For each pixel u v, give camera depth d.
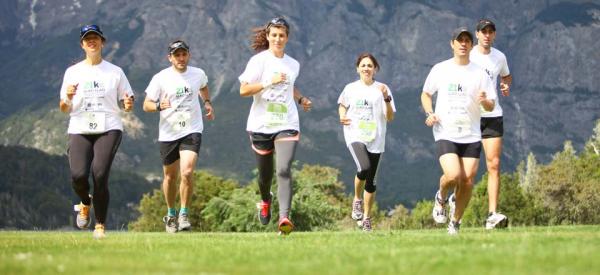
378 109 18.70
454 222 14.63
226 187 90.88
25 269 7.78
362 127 18.59
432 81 14.79
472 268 7.55
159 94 18.28
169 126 18.14
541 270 7.36
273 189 50.06
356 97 18.64
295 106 14.84
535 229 16.88
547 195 97.94
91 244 11.88
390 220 79.19
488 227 17.67
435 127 14.63
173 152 18.27
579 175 101.69
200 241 12.59
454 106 14.44
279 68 14.69
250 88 14.36
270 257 9.13
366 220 19.08
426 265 7.82
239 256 9.26
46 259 8.79
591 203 95.12
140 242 12.38
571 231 15.04
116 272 7.56
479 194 89.38
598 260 8.02
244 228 54.22
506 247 9.65
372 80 18.81
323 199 55.16
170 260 8.81
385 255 8.99
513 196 88.44
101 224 14.23
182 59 18.11
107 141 13.95
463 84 14.47
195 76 18.30
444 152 14.30
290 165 14.25
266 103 14.58
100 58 14.27
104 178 13.77
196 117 18.31
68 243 12.27
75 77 14.12
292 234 15.98
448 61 14.77
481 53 18.30
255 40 15.28
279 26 14.66
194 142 18.14
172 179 18.53
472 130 14.41
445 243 10.92
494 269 7.44
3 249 10.80
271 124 14.52
